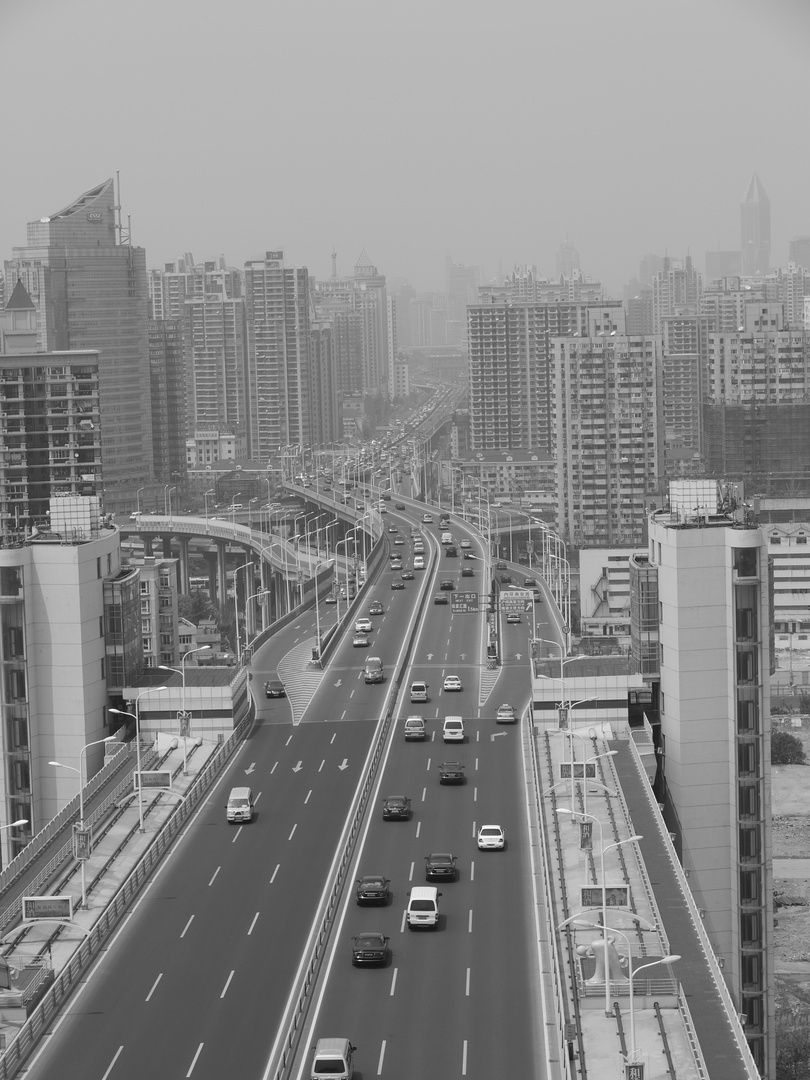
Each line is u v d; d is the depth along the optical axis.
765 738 187.75
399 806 170.88
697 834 189.75
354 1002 122.38
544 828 165.50
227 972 129.50
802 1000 194.88
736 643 187.38
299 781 188.00
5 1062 110.88
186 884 152.12
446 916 141.50
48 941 133.50
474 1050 113.06
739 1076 106.19
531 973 127.62
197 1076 109.94
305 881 152.12
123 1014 121.44
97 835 166.50
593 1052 110.75
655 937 132.38
